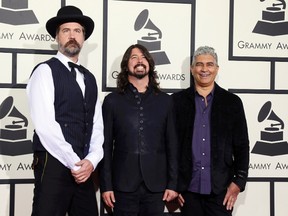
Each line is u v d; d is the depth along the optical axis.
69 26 2.31
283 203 2.97
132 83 2.50
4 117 2.73
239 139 2.54
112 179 2.47
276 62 2.96
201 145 2.52
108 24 2.81
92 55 2.80
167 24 2.87
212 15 2.91
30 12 2.73
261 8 2.94
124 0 2.82
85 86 2.33
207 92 2.59
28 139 2.76
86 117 2.30
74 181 2.29
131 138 2.40
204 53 2.54
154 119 2.43
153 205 2.42
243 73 2.94
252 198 2.96
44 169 2.21
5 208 2.74
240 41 2.93
